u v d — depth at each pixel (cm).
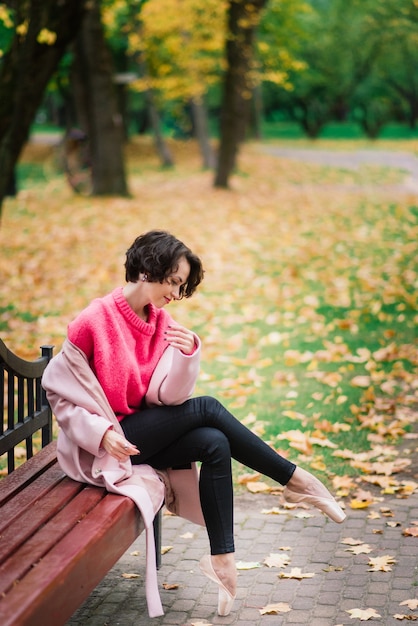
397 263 1193
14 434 378
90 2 911
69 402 332
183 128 4431
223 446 340
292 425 586
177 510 366
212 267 1212
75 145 2202
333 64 5072
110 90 2091
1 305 1000
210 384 695
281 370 732
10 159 935
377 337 823
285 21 2878
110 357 336
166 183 2583
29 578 253
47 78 923
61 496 325
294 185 2433
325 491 354
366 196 2078
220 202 2000
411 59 4731
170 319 363
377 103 5509
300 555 399
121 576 387
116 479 329
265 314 945
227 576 339
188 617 347
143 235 345
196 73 2761
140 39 2723
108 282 1119
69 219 1717
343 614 340
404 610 340
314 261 1248
